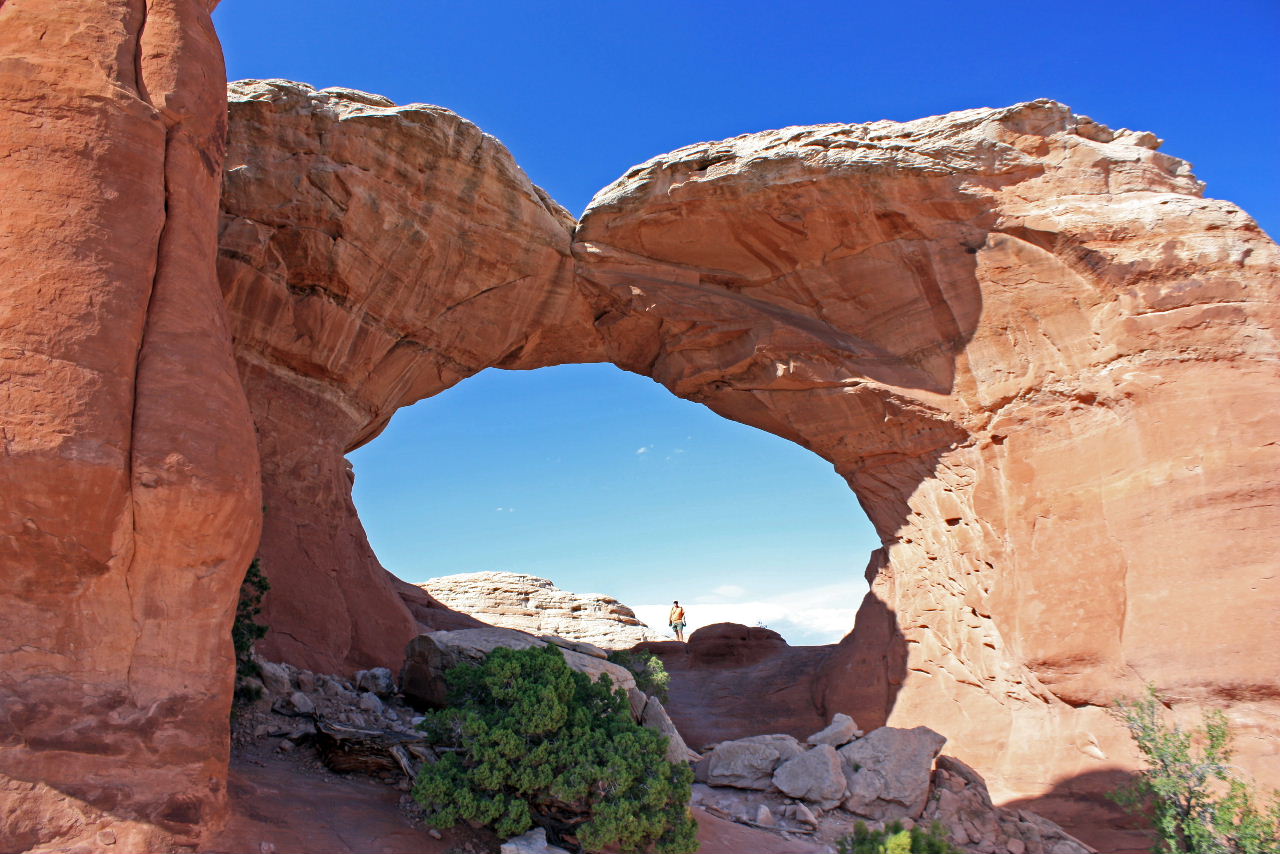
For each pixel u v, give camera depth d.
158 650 5.34
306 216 13.83
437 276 15.52
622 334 17.83
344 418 15.10
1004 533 14.41
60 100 5.82
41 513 5.07
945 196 15.23
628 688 10.51
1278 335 12.77
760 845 8.01
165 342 5.78
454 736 7.34
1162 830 9.52
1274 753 10.45
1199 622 11.68
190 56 6.59
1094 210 14.40
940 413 15.30
